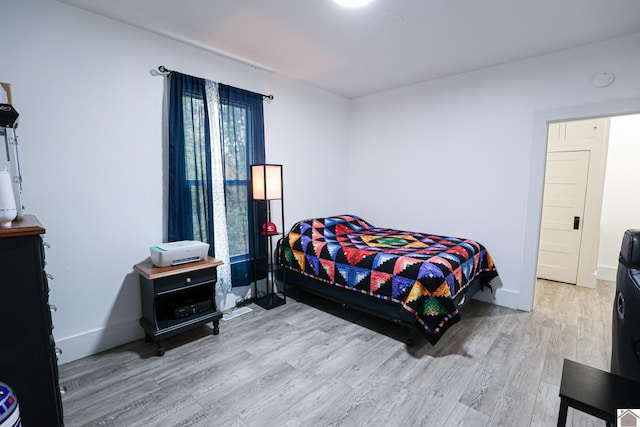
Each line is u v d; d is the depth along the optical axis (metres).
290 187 3.76
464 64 3.15
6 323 1.28
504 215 3.22
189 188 2.72
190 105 2.69
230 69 3.05
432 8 2.12
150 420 1.69
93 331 2.34
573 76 2.78
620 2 2.04
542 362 2.24
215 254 2.92
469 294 2.94
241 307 3.23
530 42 2.65
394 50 2.82
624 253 1.61
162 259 2.36
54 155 2.12
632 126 3.84
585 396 1.10
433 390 1.94
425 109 3.72
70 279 2.24
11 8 1.93
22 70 1.98
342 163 4.45
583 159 3.83
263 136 3.30
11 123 1.55
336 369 2.16
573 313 3.08
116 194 2.41
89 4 2.11
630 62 2.53
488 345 2.47
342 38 2.59
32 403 1.36
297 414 1.74
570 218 3.97
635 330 1.41
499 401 1.84
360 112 4.39
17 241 1.28
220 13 2.21
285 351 2.39
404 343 2.51
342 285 2.86
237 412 1.75
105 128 2.32
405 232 3.82
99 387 1.96
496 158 3.23
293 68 3.28
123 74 2.39
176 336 2.62
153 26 2.41
